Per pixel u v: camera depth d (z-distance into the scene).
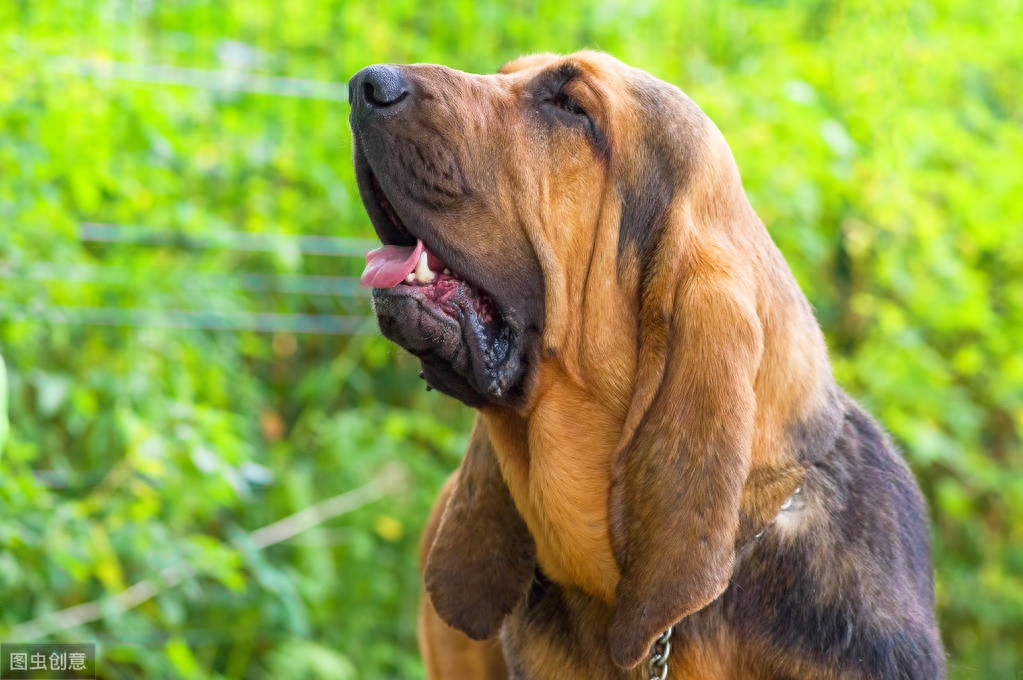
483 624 4.16
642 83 4.00
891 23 8.23
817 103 7.98
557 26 7.97
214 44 7.37
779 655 3.68
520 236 3.92
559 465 3.89
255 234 7.04
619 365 3.85
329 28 7.77
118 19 7.02
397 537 7.02
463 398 4.05
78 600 6.39
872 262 8.15
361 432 7.16
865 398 7.69
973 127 9.02
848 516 3.81
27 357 6.20
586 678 3.91
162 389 6.55
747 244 3.87
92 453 6.33
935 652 3.76
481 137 3.89
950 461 7.75
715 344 3.57
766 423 3.74
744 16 8.78
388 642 7.17
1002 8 9.38
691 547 3.49
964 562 8.03
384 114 3.81
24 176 5.95
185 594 6.29
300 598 6.58
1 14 6.39
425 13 7.97
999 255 8.40
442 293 3.89
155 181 6.65
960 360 7.99
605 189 3.90
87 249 7.03
